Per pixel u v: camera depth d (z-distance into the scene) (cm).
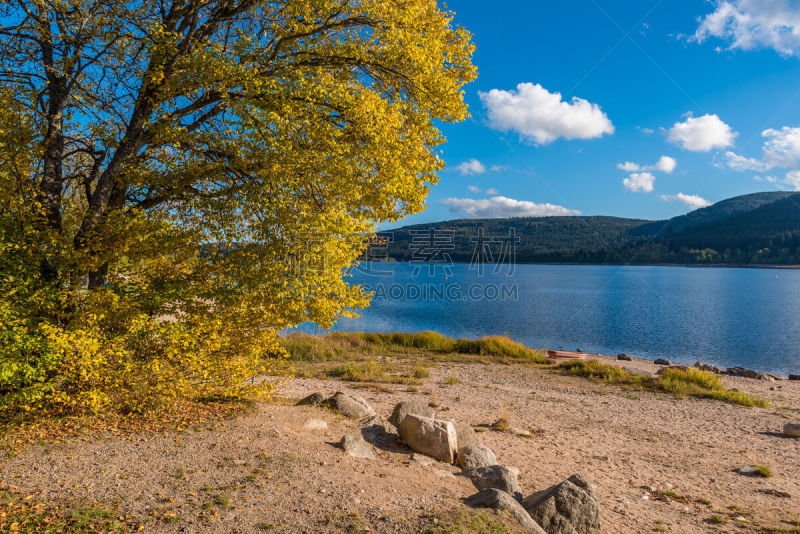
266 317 730
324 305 732
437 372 1866
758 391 1733
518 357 2344
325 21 870
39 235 665
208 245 743
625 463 859
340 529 404
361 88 846
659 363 2498
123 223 696
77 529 381
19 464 505
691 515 624
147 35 745
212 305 737
